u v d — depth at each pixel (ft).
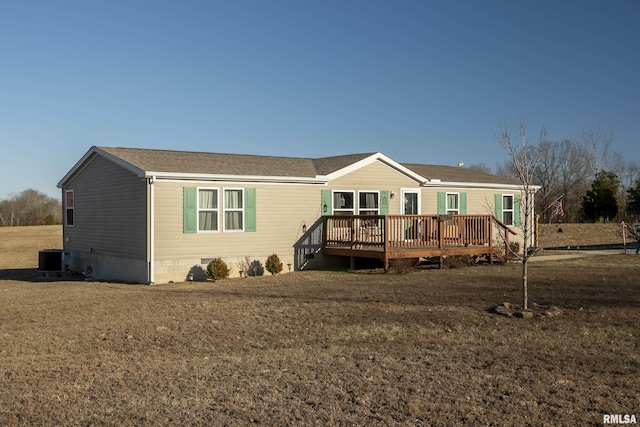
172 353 27.43
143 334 31.37
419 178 73.10
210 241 57.88
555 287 45.75
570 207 149.28
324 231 65.62
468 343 28.35
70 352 27.89
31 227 169.58
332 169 67.31
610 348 27.02
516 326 31.89
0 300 44.50
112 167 61.05
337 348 27.73
